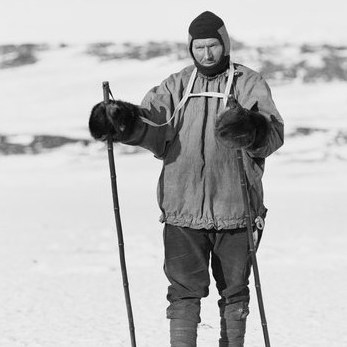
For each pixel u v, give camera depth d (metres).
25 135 74.12
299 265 18.78
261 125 7.14
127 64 111.44
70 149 70.50
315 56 106.75
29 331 12.19
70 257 20.64
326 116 83.38
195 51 7.64
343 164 62.06
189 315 7.72
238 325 7.78
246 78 7.66
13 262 19.92
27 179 58.12
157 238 24.25
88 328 12.30
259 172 7.66
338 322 12.54
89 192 47.44
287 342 11.26
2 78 106.25
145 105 7.75
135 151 67.62
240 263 7.73
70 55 114.56
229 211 7.63
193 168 7.62
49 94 98.12
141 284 16.41
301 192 45.75
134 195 44.56
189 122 7.65
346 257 19.97
